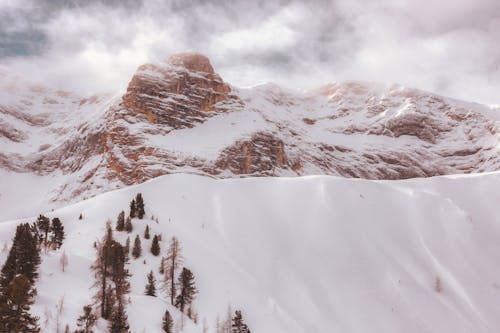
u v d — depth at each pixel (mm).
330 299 86625
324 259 99188
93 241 86688
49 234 85750
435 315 86250
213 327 65438
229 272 85438
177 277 76188
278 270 93562
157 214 110062
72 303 49875
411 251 107812
